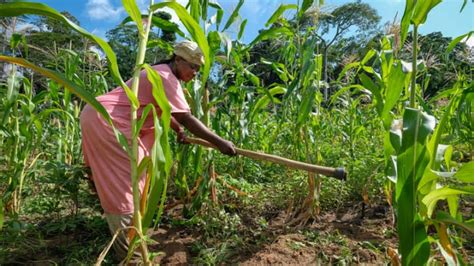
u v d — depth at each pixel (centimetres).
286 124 434
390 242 272
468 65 470
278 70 370
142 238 172
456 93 232
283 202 346
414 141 141
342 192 359
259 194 357
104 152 226
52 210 279
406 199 140
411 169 140
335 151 425
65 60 384
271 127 527
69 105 418
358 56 518
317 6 330
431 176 148
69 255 247
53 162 284
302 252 256
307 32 331
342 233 297
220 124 410
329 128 550
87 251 250
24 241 262
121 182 224
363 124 462
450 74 493
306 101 301
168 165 174
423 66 272
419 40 395
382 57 326
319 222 321
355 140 446
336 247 263
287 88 338
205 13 308
